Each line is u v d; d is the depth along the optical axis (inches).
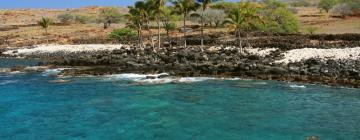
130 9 3462.1
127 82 2030.0
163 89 1815.9
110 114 1390.3
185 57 2691.9
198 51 3021.7
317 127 1194.0
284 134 1132.5
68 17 7470.5
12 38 5452.8
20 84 2082.9
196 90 1774.1
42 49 4151.1
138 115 1365.7
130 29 4626.0
